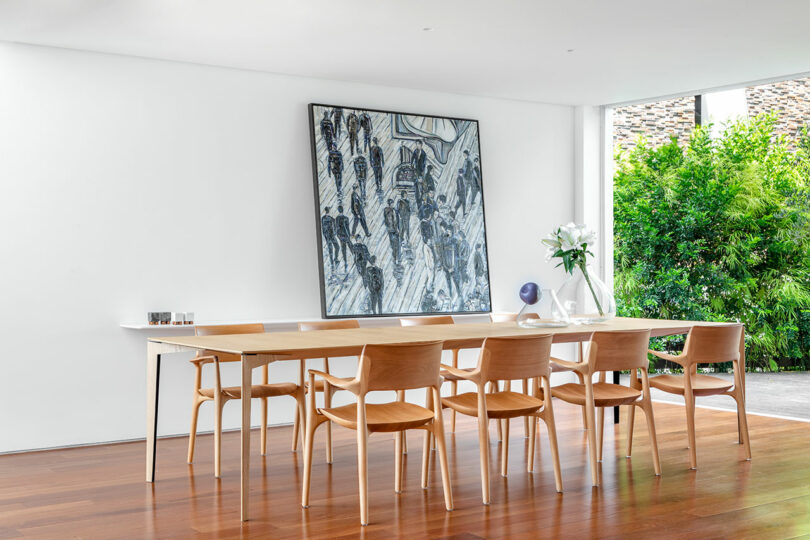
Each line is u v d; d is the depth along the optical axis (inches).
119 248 264.4
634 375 238.4
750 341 311.7
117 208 264.1
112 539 163.3
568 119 363.6
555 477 205.3
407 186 313.3
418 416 185.5
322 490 200.7
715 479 210.4
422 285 313.9
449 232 322.0
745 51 267.9
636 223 352.2
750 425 283.7
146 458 217.0
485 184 340.2
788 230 302.4
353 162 302.2
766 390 305.9
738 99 317.1
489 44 258.5
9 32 238.5
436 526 171.6
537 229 354.6
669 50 266.8
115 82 264.2
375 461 231.3
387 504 188.4
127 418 265.1
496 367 193.2
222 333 235.3
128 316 265.6
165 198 272.4
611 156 362.0
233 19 229.1
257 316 289.0
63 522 175.0
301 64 280.8
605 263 362.6
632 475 215.2
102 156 261.9
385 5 218.5
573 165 364.8
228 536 165.2
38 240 251.8
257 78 289.7
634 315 352.2
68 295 256.2
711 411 311.7
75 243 257.4
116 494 197.6
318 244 294.8
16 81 249.0
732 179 319.9
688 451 243.3
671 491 199.2
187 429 275.6
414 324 265.7
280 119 294.2
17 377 248.5
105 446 257.3
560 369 245.1
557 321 235.6
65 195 256.1
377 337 208.8
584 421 278.7
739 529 169.3
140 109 268.4
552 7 221.9
